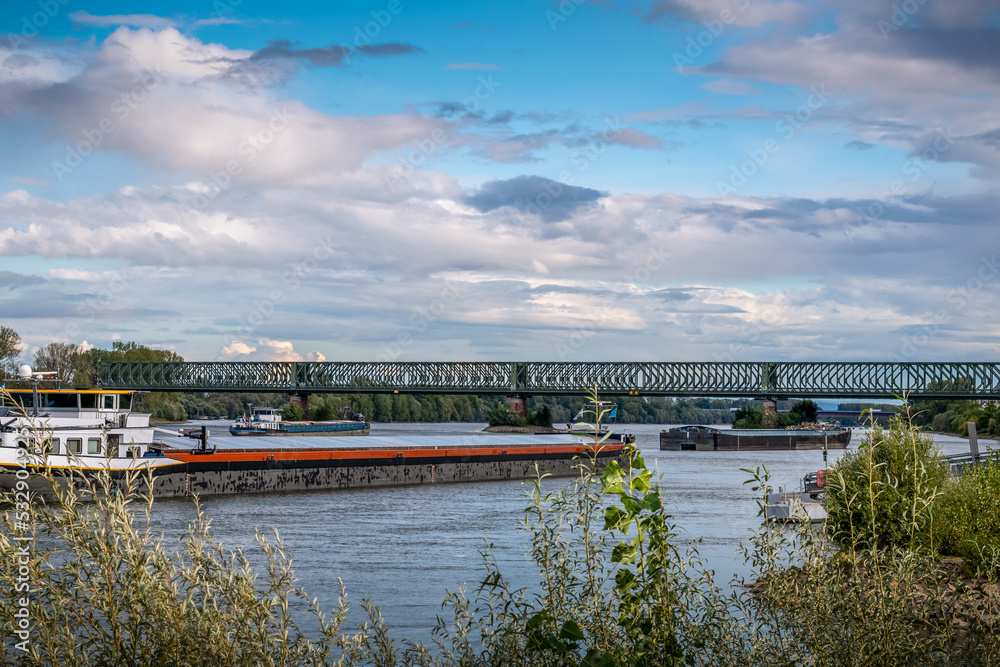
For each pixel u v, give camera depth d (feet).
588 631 24.56
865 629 24.36
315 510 204.03
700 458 443.73
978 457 153.79
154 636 20.83
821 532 27.09
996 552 29.09
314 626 91.25
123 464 203.00
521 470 314.55
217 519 182.80
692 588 25.40
